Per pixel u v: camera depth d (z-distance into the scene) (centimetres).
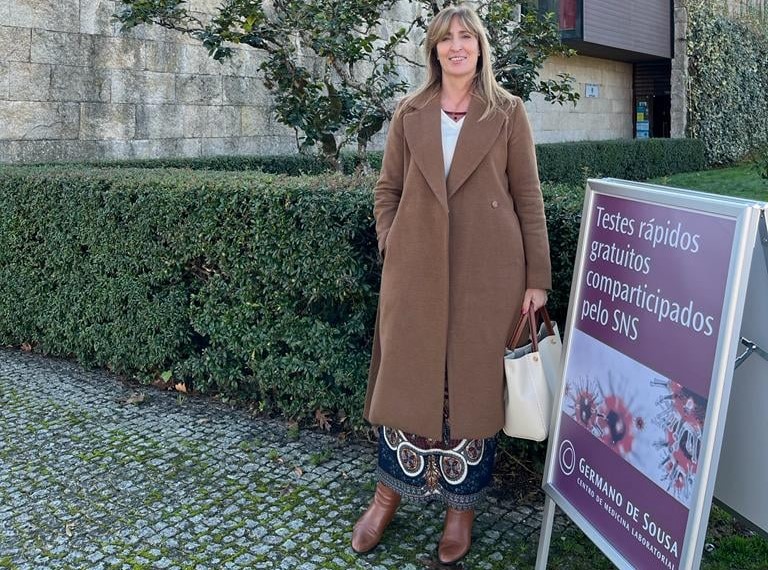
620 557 217
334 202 348
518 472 333
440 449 266
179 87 835
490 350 250
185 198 406
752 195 1152
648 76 1984
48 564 271
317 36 552
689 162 1805
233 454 362
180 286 429
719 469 225
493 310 249
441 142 252
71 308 481
